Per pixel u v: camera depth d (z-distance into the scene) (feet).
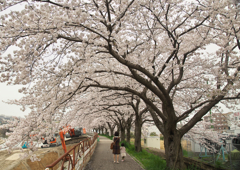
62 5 13.39
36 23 13.00
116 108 49.62
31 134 12.69
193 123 22.49
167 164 22.03
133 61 18.88
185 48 21.24
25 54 13.57
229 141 33.60
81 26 14.08
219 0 18.22
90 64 17.81
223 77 22.54
